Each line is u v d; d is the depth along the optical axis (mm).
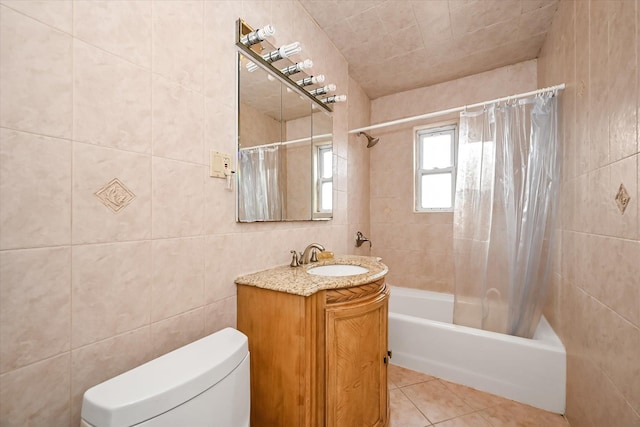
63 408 682
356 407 1119
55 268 668
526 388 1502
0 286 592
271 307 1062
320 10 1678
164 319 907
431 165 2701
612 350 969
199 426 700
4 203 596
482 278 1759
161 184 898
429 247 2590
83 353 718
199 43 1028
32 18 631
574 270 1335
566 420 1384
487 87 2365
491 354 1597
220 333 940
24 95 621
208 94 1062
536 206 1662
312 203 1729
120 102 791
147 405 606
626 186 886
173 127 936
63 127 680
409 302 2475
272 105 1400
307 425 992
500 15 1704
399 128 2740
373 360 1190
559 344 1489
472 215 1795
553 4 1604
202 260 1032
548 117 1622
